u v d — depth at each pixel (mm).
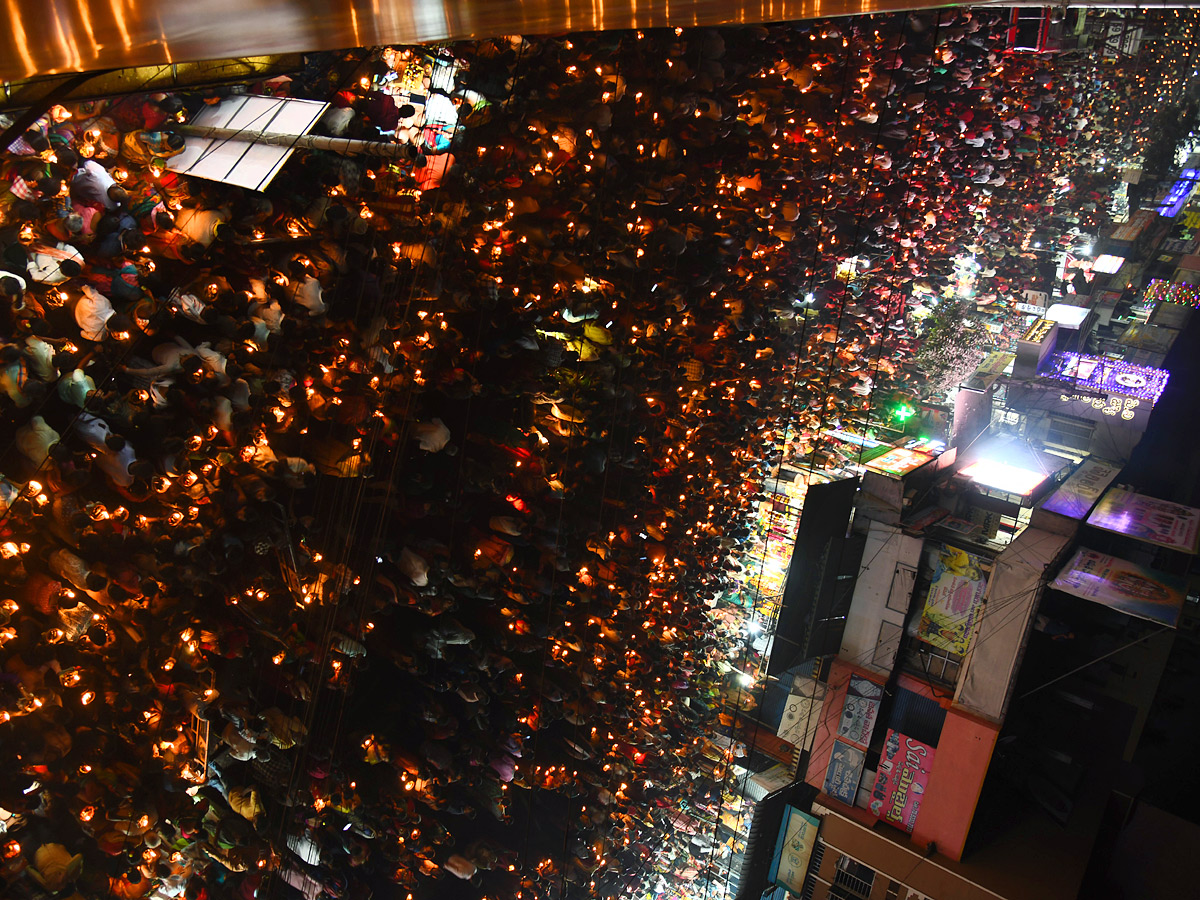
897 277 20125
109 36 1052
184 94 7938
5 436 7301
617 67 11297
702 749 18203
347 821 11359
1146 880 20906
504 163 10539
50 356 6887
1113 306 28547
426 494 10516
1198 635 23297
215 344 8008
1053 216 29750
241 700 9062
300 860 10508
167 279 7996
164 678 8594
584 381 11820
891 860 18766
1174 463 27625
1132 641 19438
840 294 18562
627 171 12031
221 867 10062
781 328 16969
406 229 9438
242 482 8453
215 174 7664
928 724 18719
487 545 11312
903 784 18922
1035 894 17469
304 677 9844
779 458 17344
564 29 1719
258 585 8758
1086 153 31094
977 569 18000
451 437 11312
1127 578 17156
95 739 8195
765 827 19578
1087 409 22672
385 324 9094
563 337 11805
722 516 16078
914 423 22797
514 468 11547
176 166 7664
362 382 9250
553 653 12641
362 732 11102
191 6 1062
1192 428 28031
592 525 12320
